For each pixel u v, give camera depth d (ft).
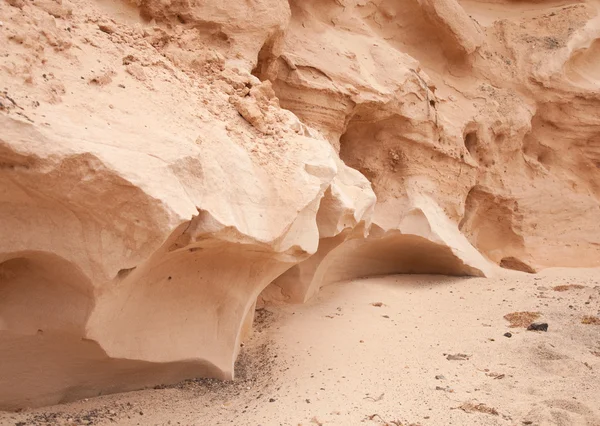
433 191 27.78
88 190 9.95
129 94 12.44
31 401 11.79
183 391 13.30
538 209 32.17
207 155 12.44
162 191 10.54
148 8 17.22
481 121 30.76
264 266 14.44
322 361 15.79
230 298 14.21
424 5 29.78
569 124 33.99
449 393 13.75
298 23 24.93
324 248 20.45
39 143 9.46
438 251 26.53
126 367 12.56
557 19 35.29
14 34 11.04
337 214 17.03
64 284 10.93
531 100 33.09
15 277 11.02
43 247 10.24
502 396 13.74
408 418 12.35
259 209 13.01
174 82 14.28
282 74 22.84
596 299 22.25
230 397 13.35
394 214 26.53
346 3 27.27
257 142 14.71
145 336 12.62
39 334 11.14
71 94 11.17
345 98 23.95
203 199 11.69
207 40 18.69
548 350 16.56
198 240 11.87
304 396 13.38
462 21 30.58
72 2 14.67
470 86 31.89
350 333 18.15
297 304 20.90
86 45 13.04
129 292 11.77
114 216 10.30
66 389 12.14
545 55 33.58
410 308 21.45
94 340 11.29
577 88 33.35
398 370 15.20
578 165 34.76
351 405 12.91
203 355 13.73
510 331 18.57
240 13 19.11
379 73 25.91
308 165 14.92
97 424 11.40
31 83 10.53
